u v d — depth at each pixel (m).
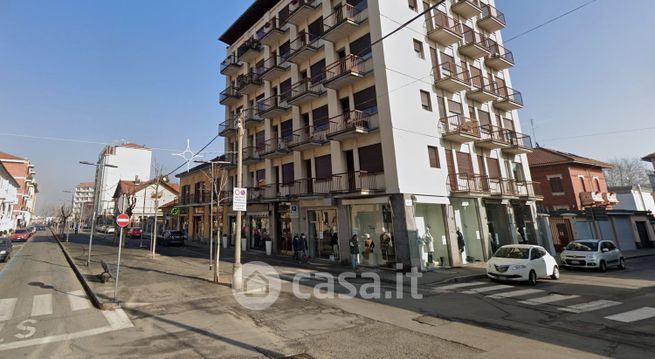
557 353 5.34
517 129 26.20
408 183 16.09
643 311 8.14
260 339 6.07
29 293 10.16
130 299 9.12
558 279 13.41
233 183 29.72
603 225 28.20
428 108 18.67
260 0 26.64
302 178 21.39
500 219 22.16
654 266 18.31
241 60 28.75
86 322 7.16
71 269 15.59
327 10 20.59
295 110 22.52
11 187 45.38
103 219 69.81
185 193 38.81
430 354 5.30
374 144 17.19
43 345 5.81
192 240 35.47
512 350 5.46
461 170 19.83
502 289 11.16
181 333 6.42
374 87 17.42
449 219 17.78
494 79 25.47
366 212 17.39
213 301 8.98
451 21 21.86
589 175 31.61
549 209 30.23
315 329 6.65
